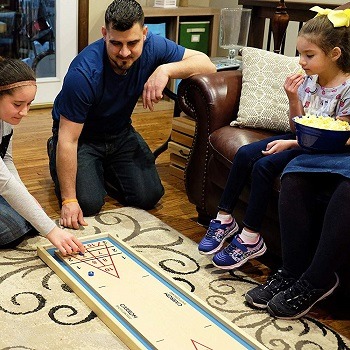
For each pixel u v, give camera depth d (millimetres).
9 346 1645
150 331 1696
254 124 2381
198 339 1678
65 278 1978
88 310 1846
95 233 2375
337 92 2012
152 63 2543
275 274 1995
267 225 2174
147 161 2738
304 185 1888
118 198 2770
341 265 1887
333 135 1879
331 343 1790
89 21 4324
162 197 2842
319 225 1940
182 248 2312
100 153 2660
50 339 1691
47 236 2035
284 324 1868
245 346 1677
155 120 4133
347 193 1746
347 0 3713
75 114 2379
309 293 1857
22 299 1879
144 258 2090
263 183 2020
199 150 2465
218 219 2201
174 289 1940
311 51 1970
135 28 2275
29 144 3467
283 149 2098
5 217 2180
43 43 4270
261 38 3678
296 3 3355
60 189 2498
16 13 4148
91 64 2381
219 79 2463
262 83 2432
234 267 2109
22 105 1965
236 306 1946
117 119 2613
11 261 2107
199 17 4652
